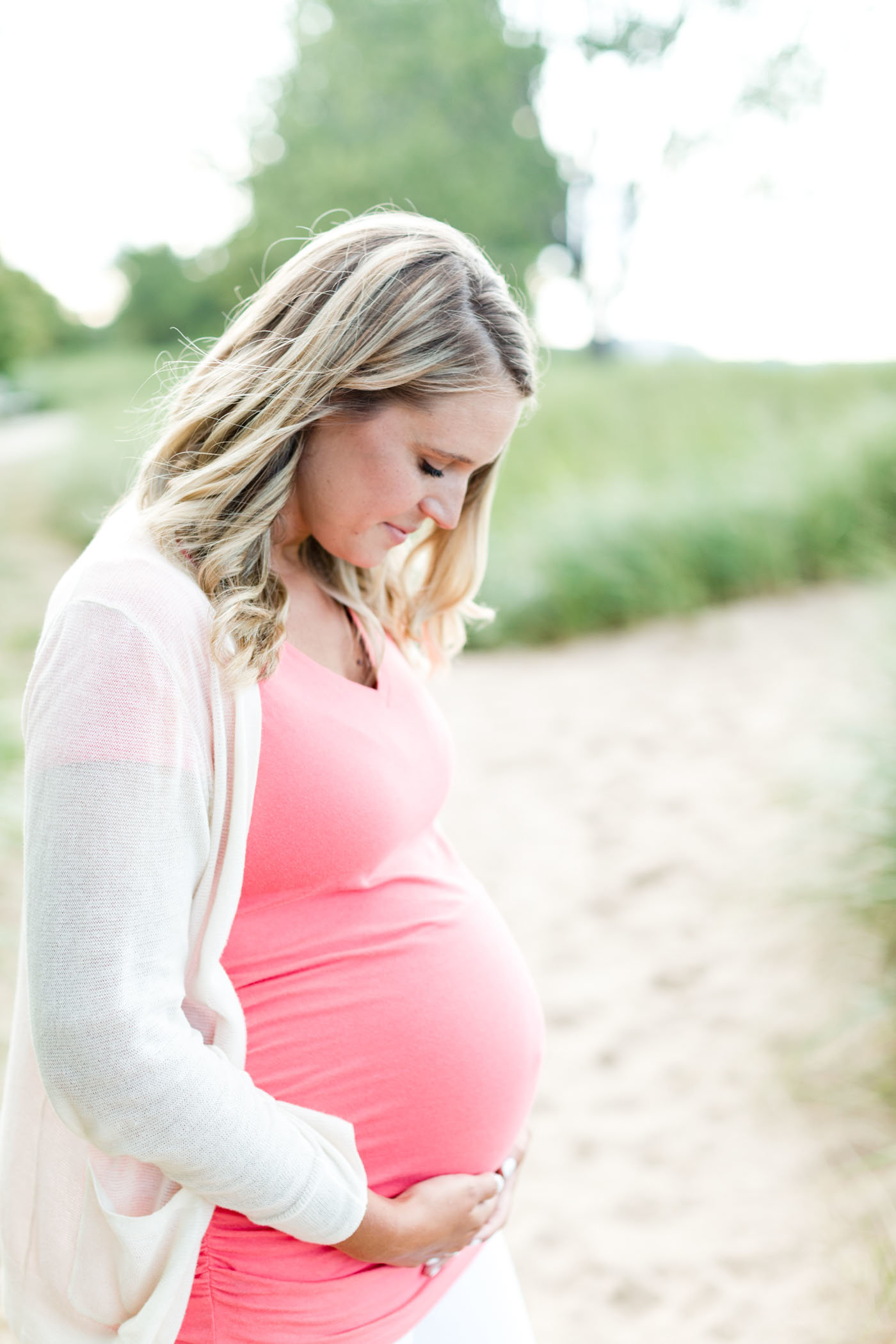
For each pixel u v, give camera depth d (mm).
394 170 21625
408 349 905
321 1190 887
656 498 7168
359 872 1005
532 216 23297
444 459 973
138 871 776
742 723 4660
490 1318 1149
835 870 3037
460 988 1111
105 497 9453
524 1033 1208
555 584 6488
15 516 9961
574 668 5859
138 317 35688
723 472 7617
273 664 886
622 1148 2420
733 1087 2562
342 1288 986
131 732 771
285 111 23547
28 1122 943
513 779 4453
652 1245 2156
